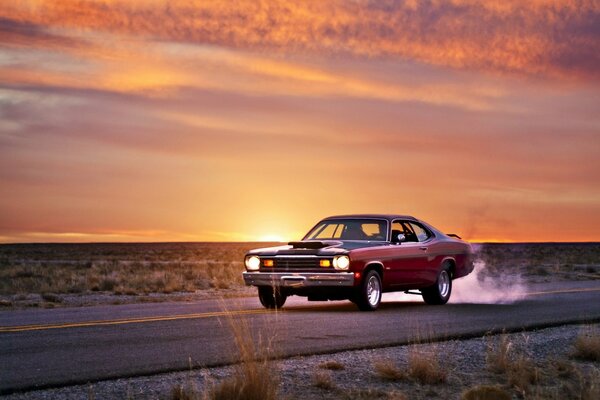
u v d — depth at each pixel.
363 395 7.49
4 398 7.25
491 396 7.21
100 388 7.69
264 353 9.36
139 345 10.47
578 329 12.91
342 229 16.83
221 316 14.38
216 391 6.96
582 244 180.50
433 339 11.28
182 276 32.31
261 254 15.87
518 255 80.69
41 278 31.00
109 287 25.38
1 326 12.70
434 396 7.64
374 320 13.75
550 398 7.50
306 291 15.47
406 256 16.55
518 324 13.32
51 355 9.61
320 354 9.92
